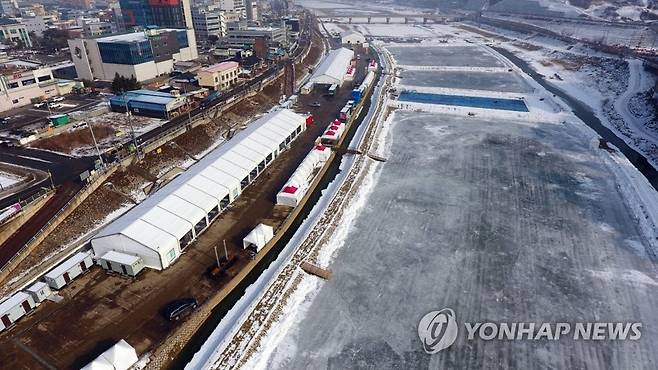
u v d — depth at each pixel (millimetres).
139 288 36406
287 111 72000
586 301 35750
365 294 36938
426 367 30156
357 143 68250
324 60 123438
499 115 82000
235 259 39969
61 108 77250
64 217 44219
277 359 30812
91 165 54531
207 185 47781
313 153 59562
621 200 50938
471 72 122250
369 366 30250
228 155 54312
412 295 36719
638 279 38062
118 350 28672
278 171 57625
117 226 40250
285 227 45750
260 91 90062
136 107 72812
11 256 38312
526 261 40688
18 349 30391
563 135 72000
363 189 54469
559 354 30984
